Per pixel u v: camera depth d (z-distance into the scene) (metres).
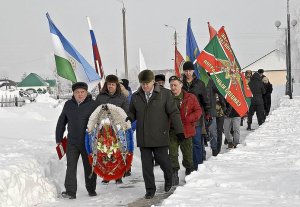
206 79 12.20
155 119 7.80
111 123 8.32
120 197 7.96
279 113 19.31
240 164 7.70
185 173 9.32
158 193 8.06
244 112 11.95
